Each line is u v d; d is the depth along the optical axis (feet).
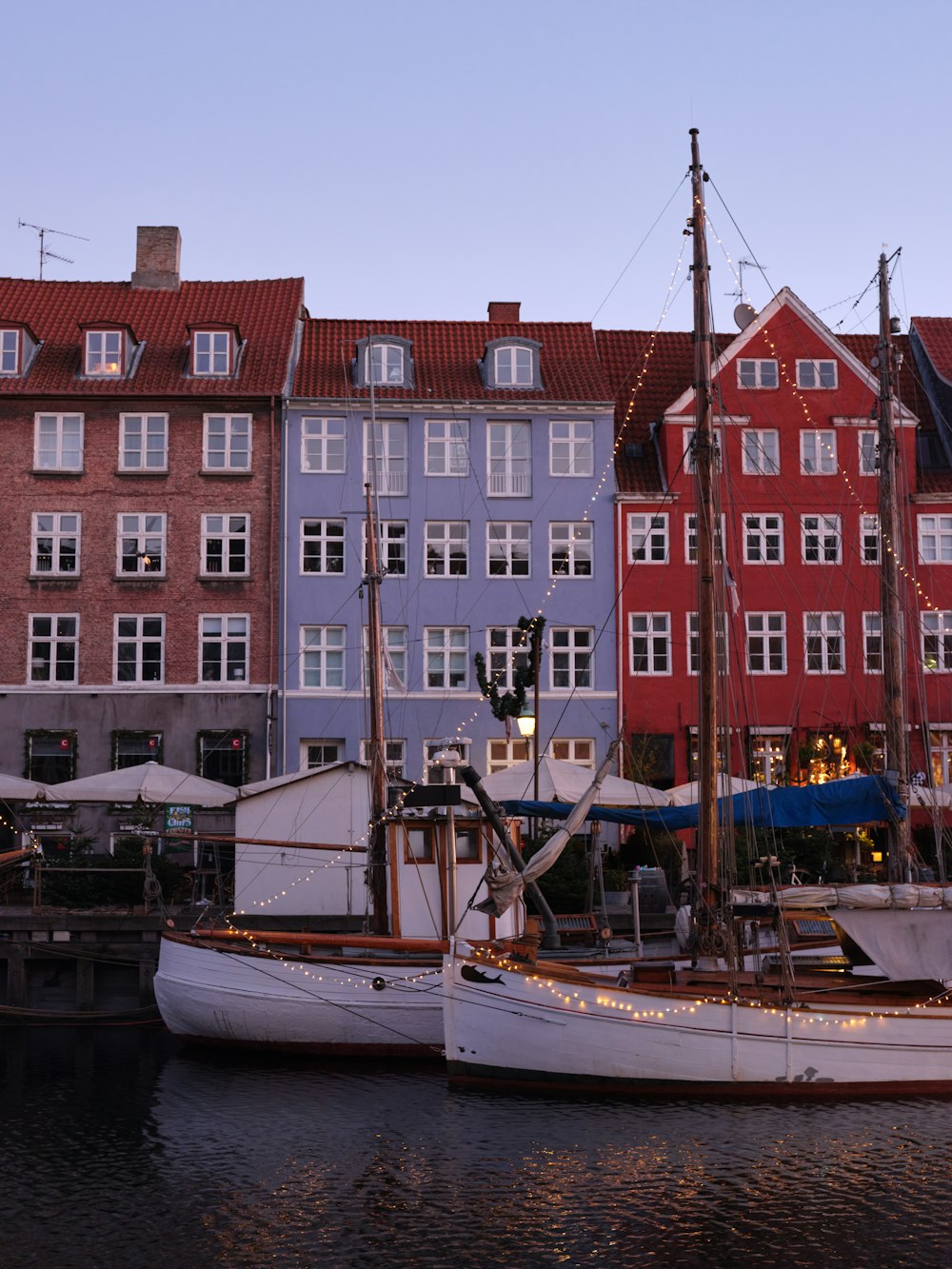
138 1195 57.00
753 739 139.03
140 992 97.86
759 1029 70.95
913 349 159.22
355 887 104.01
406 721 139.64
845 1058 71.41
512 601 142.51
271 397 141.18
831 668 141.59
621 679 141.49
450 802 80.02
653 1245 51.65
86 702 137.59
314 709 138.72
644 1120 67.00
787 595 142.10
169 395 140.97
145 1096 73.10
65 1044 88.38
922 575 143.33
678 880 116.78
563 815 96.02
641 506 144.56
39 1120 68.44
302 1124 66.95
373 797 97.71
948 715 140.56
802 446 145.18
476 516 143.54
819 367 146.41
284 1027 81.71
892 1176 59.11
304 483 141.79
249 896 104.32
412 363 147.23
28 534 140.05
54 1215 54.75
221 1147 63.46
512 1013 71.26
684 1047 70.54
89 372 142.72
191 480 141.38
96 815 135.03
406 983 80.84
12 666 138.41
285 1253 50.85
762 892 75.15
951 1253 50.85
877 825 121.60
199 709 138.10
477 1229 53.21
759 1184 58.03
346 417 143.33
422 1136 64.80
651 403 153.79
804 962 83.66
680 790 106.63
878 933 74.08
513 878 76.13
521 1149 62.69
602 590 143.23
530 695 140.67
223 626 139.85
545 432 144.97
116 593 139.74
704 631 81.41
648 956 83.30
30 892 106.32
